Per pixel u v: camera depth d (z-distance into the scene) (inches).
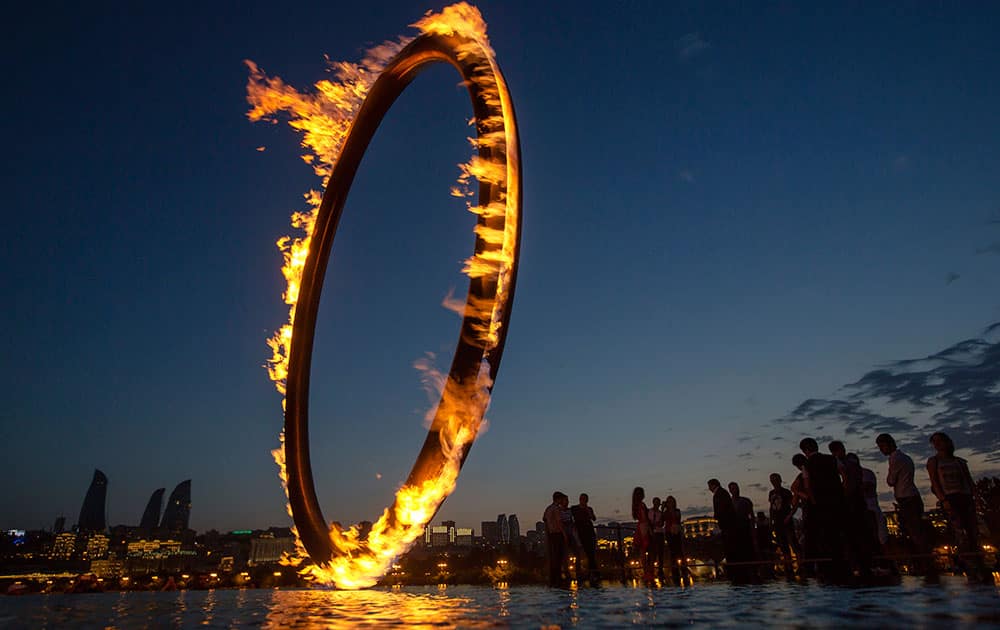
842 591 178.7
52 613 167.3
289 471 315.0
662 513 370.9
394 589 309.3
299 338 329.1
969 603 127.0
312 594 260.8
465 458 242.1
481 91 267.6
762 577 343.0
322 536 290.5
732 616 122.6
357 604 187.2
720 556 398.6
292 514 309.7
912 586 183.8
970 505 237.9
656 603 163.5
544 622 121.8
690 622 114.7
